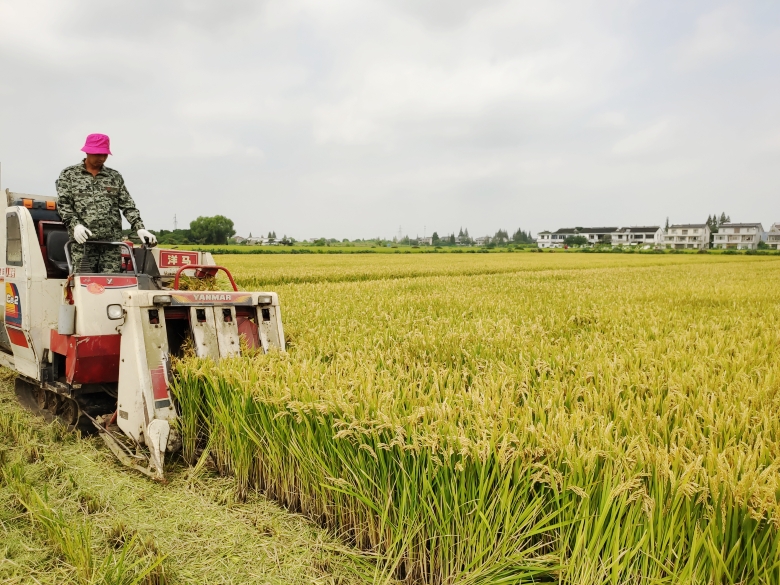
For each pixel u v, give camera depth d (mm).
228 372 4551
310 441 3854
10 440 5371
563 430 3148
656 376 4887
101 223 5742
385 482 3459
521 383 4348
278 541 3727
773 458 3061
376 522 3619
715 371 5492
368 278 27812
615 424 3637
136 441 4680
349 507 3748
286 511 4129
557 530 3029
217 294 5324
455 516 3180
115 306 5090
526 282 21391
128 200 6090
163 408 4703
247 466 4410
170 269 6543
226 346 5270
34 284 5523
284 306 11742
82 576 3174
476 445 3012
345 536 3783
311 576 3375
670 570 2621
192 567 3420
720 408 3975
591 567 2793
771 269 35219
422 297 14055
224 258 54344
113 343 5117
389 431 3434
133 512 4059
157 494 4344
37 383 6082
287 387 4102
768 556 2406
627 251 95125
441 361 6379
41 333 5570
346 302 12797
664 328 8602
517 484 2998
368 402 3715
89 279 5066
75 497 4246
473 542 3133
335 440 3709
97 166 5797
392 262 46344
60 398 5832
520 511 3068
